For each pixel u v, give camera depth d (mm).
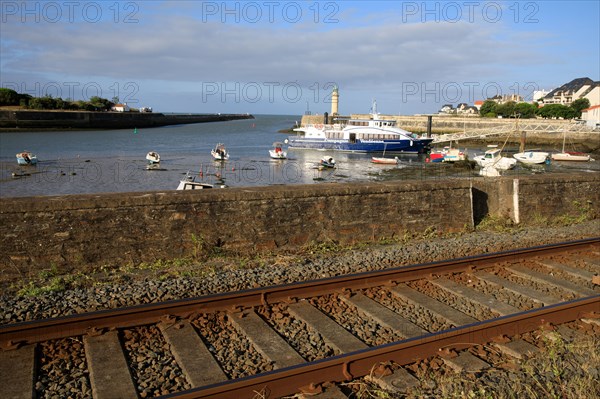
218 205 9047
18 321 5953
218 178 43750
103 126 119812
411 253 9250
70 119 111750
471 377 4715
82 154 61000
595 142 75250
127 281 7480
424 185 11023
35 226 7793
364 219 10406
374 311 6348
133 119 130125
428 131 83250
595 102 122812
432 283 7469
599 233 11430
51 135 94125
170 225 8672
